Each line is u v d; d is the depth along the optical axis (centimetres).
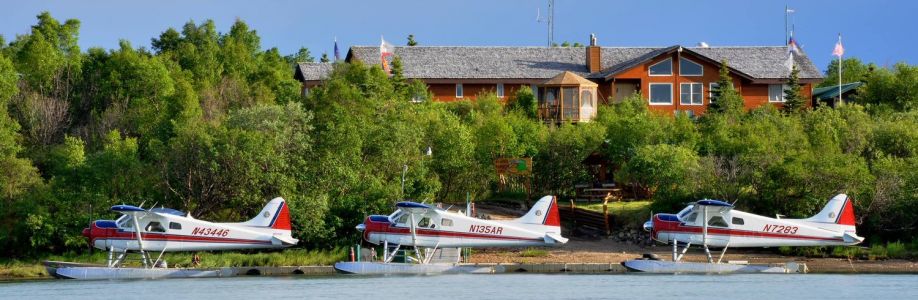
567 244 12638
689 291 9725
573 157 14812
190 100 15600
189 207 12731
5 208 12269
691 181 12925
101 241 11081
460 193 14488
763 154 13112
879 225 12369
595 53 19100
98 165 12656
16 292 9944
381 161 13538
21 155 14638
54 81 17388
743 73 18638
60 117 16100
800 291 9694
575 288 9975
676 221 11306
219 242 11081
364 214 12350
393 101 15688
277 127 13438
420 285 10294
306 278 11131
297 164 12988
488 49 19825
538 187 14788
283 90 18438
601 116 16625
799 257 12112
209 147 12550
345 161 13050
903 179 12506
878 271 11362
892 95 18450
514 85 19012
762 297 9319
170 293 9738
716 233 11206
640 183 13925
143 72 17062
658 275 11144
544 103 17500
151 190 12862
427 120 14875
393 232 11312
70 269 10969
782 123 15262
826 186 12400
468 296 9456
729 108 16750
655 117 15750
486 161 14625
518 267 11588
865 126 14775
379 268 11206
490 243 11275
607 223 12950
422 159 13800
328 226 12275
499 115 15938
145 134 14975
